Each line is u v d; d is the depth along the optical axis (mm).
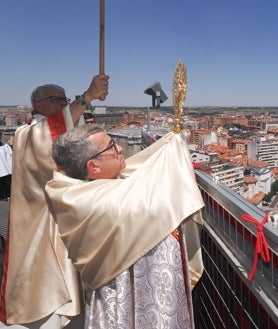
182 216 1466
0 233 4594
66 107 2400
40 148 2305
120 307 1482
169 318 1425
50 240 2191
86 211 1517
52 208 1685
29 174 2373
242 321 2057
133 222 1463
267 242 1575
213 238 2359
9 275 2363
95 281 1557
